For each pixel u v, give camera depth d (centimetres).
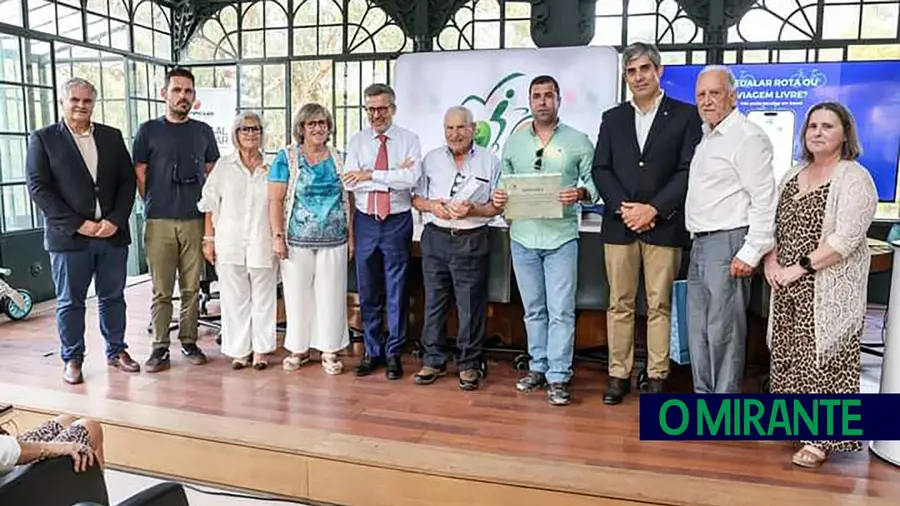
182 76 364
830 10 573
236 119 365
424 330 364
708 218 285
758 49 588
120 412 313
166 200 370
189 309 391
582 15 614
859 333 259
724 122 278
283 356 406
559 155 324
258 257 370
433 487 261
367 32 669
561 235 326
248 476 283
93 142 349
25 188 542
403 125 640
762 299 343
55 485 183
